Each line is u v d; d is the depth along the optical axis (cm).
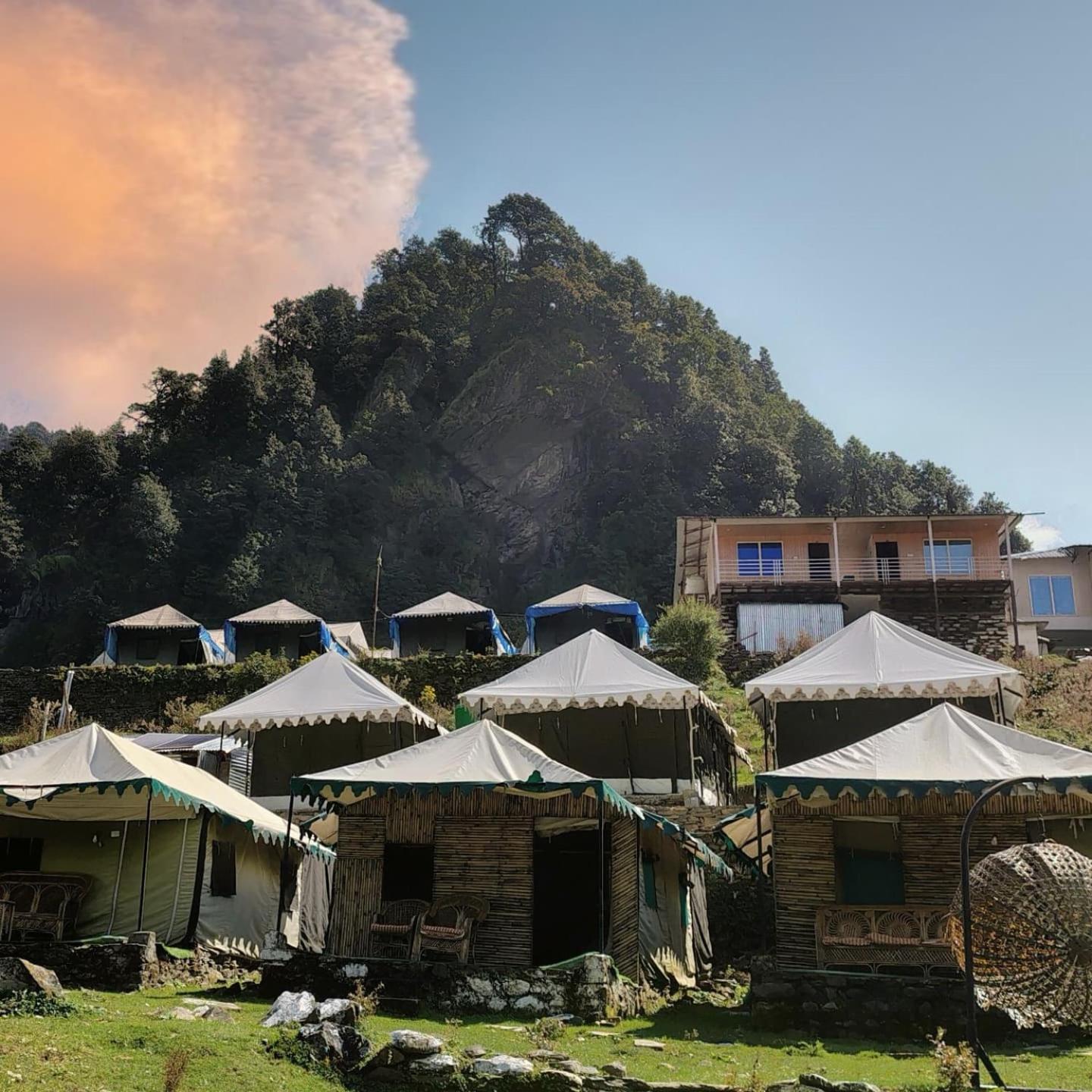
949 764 1455
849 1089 932
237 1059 1007
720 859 1972
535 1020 1268
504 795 1534
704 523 4472
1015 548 8594
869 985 1272
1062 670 3556
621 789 2384
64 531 10062
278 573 9419
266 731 2630
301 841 1780
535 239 13250
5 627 9381
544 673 2433
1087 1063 1094
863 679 2261
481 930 1471
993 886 1073
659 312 11925
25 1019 1075
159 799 1630
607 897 1526
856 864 1510
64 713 3625
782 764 2364
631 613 4162
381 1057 1017
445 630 4519
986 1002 1163
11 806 1611
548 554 10025
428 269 13812
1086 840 1477
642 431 9656
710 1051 1141
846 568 4409
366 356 12612
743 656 3853
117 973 1390
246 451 11112
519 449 10525
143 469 10806
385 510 10219
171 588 9406
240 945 1728
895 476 9562
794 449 9725
